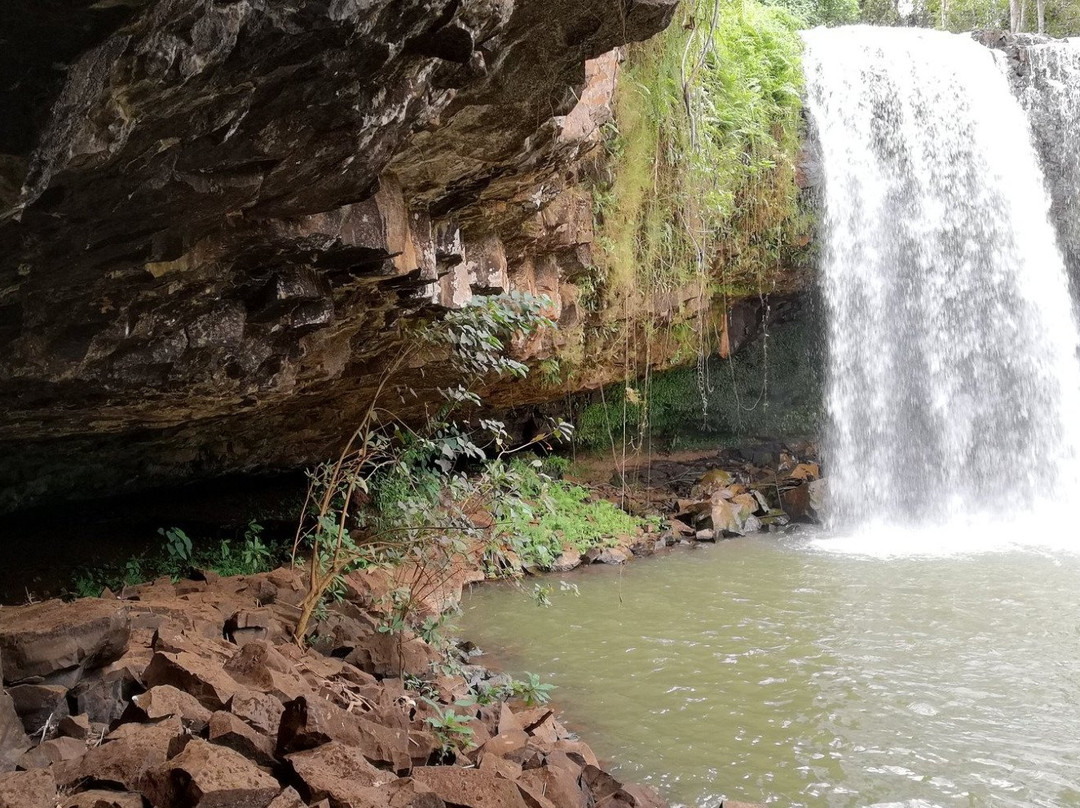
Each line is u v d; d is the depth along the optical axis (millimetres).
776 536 13734
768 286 15812
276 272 5242
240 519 11984
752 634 8516
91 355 4797
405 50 3633
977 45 17484
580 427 16312
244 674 4316
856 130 15969
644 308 12203
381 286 6344
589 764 5125
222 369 5859
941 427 16359
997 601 9469
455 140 5305
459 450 6516
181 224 3918
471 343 6211
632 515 14164
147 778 2895
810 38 16172
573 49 4758
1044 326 17312
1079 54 17438
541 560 6477
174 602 6184
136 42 2523
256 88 3193
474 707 5668
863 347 16078
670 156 11062
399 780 3463
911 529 14258
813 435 16969
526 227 8656
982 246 16953
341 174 4332
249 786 2877
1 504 9023
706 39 9852
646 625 8875
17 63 2385
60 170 2842
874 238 16141
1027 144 17516
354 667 5684
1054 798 5211
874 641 8203
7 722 3166
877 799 5199
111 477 9836
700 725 6312
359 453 6465
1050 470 16797
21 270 3732
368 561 6328
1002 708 6559
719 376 16969
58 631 3797
